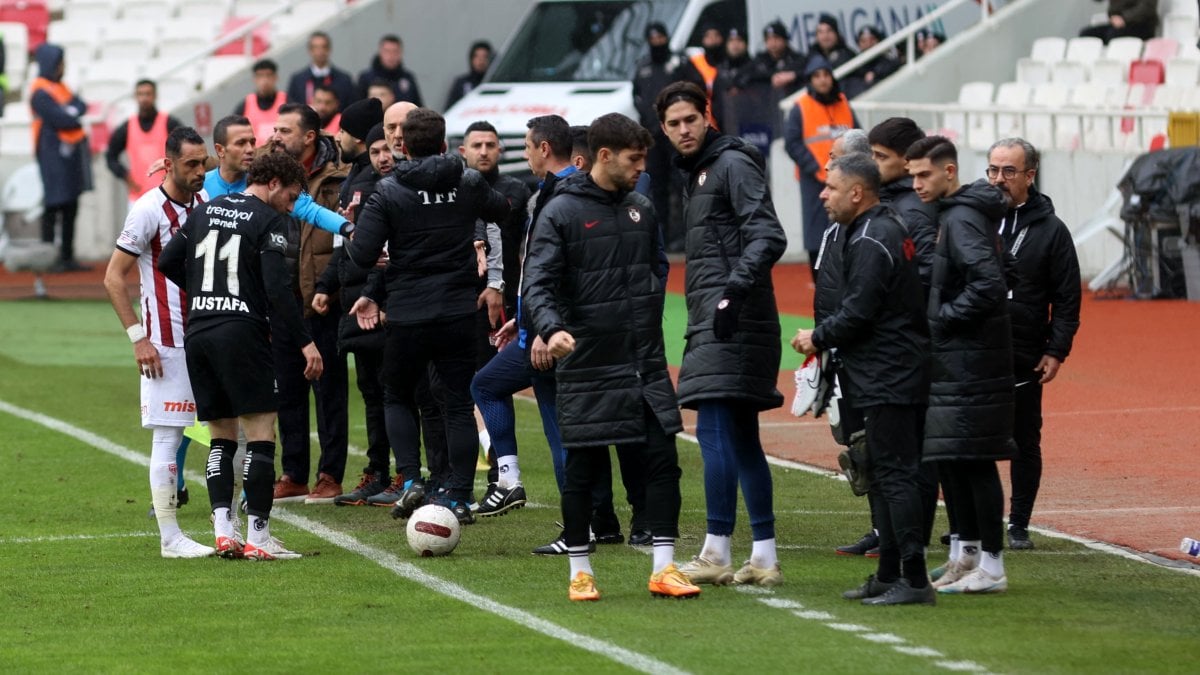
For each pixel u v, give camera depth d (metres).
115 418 39.97
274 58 77.12
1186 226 55.69
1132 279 57.19
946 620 20.66
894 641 19.61
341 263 28.91
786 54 67.38
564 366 21.91
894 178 24.08
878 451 21.31
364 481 30.34
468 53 81.38
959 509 22.62
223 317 24.56
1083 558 24.58
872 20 73.38
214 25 84.12
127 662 19.30
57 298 64.81
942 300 21.91
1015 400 24.30
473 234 27.03
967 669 18.38
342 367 30.34
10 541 26.80
